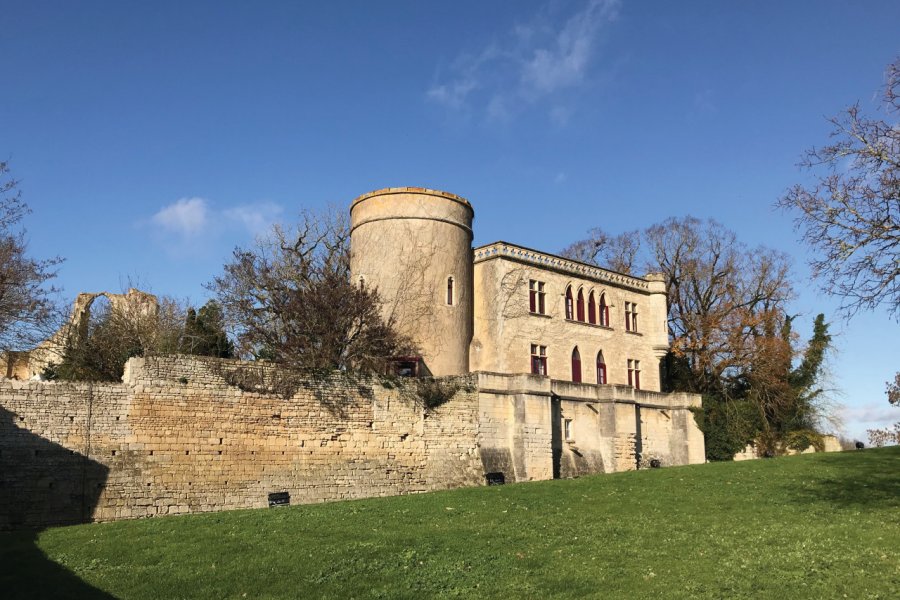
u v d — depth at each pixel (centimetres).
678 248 5981
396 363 3791
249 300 4344
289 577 1700
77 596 1588
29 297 3291
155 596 1593
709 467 3503
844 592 1489
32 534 2172
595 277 4925
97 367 3722
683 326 5709
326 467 3131
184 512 2756
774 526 2086
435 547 1933
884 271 2062
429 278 4150
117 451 2670
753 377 5209
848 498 2478
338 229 5416
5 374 4212
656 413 4609
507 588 1612
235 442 2927
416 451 3391
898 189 2047
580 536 2045
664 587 1565
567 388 4019
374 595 1591
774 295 5547
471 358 4344
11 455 2478
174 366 2845
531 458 3669
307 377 3159
